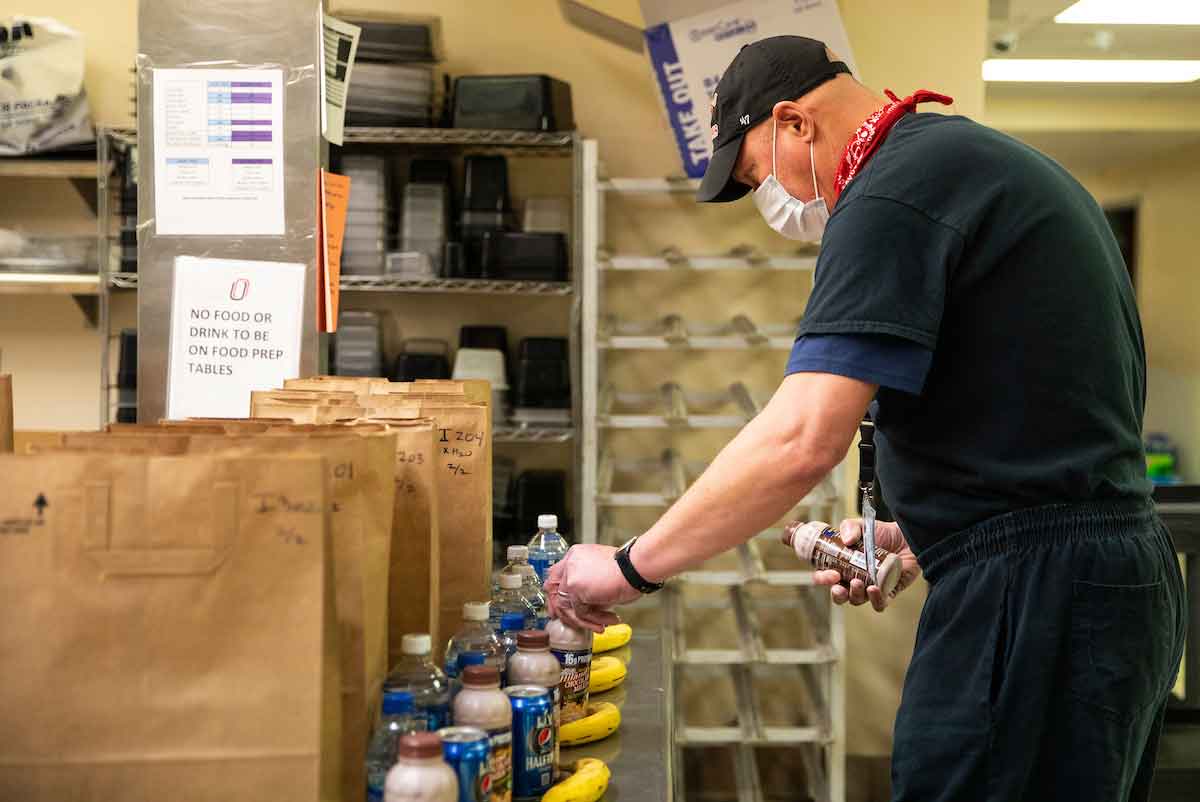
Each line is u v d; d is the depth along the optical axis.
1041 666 1.39
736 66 1.71
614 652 2.01
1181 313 4.43
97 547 0.91
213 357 2.22
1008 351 1.41
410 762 0.96
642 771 1.41
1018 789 1.40
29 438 1.63
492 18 4.31
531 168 4.32
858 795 4.27
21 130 3.84
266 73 2.19
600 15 3.96
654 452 4.38
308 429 1.24
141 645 0.92
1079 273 1.42
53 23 3.90
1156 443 4.41
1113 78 4.46
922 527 1.51
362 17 3.85
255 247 2.21
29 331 4.32
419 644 1.16
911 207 1.38
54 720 0.91
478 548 1.57
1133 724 1.41
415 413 1.57
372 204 3.90
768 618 4.34
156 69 2.20
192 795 0.91
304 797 0.92
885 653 4.26
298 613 0.93
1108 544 1.41
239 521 0.92
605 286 4.36
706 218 4.34
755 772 3.90
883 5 4.23
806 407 1.35
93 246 3.95
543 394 3.94
